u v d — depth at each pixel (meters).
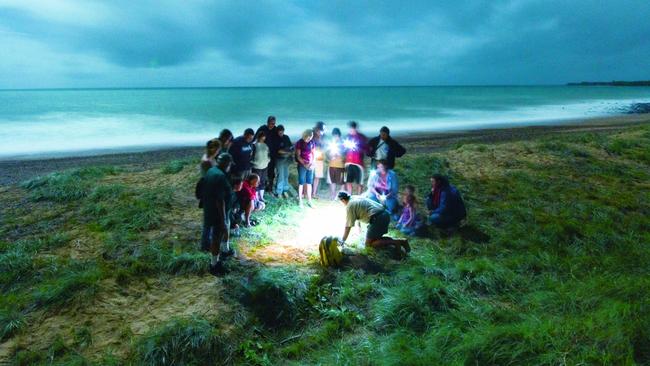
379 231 6.29
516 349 3.82
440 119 37.16
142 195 8.88
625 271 5.72
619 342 3.82
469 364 3.79
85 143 22.78
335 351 4.09
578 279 5.59
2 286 5.19
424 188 10.19
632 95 99.62
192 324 4.19
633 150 14.84
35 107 57.28
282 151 8.80
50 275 5.40
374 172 8.04
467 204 8.78
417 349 4.02
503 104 62.22
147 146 21.83
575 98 83.94
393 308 4.72
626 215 8.24
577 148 14.66
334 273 5.70
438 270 5.65
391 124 32.88
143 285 5.24
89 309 4.65
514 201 9.13
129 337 4.19
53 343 4.06
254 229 7.05
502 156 13.70
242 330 4.42
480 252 6.53
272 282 4.95
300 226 7.47
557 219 7.73
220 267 5.52
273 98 91.31
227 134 7.09
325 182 10.39
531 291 5.28
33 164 16.00
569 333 4.04
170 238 6.73
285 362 4.04
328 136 24.67
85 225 7.30
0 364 3.81
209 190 5.34
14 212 8.14
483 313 4.66
